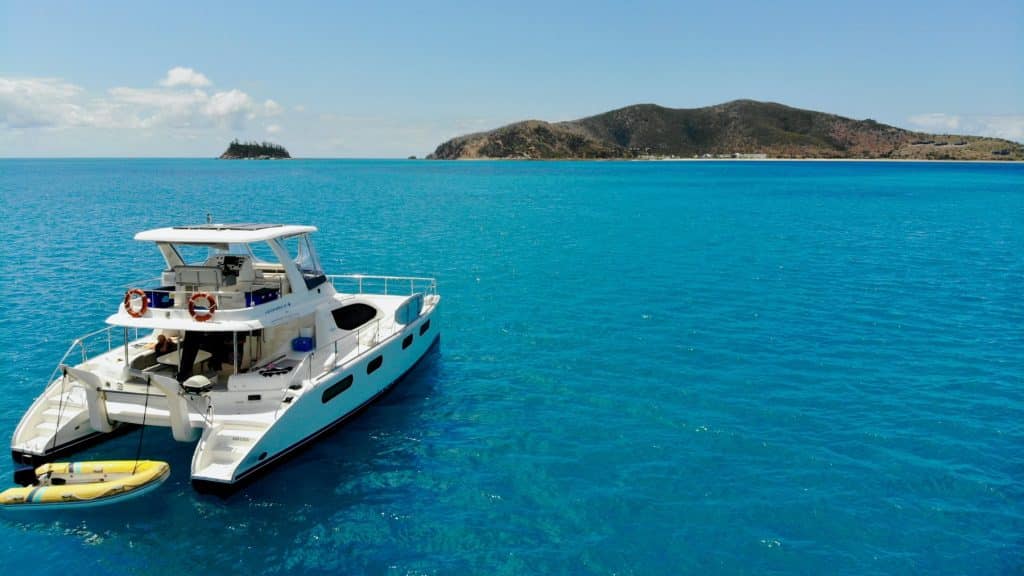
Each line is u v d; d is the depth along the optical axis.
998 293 29.08
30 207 69.19
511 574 10.16
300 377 13.73
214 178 150.62
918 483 12.80
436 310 20.69
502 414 15.95
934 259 38.19
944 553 10.70
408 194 93.19
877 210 70.19
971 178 150.25
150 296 13.89
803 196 92.06
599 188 111.69
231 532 11.12
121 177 155.12
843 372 18.86
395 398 16.89
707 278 32.34
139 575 10.06
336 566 10.33
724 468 13.36
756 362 19.69
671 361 19.77
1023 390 17.53
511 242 44.62
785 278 32.41
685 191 103.69
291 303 15.15
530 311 25.70
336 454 13.85
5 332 22.14
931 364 19.58
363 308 18.83
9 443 14.22
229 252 16.06
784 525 11.42
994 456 13.91
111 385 13.25
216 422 12.55
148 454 13.52
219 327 13.25
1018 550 10.77
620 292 29.12
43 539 10.88
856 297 28.27
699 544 10.89
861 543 10.95
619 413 16.02
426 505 12.03
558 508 11.95
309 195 90.38
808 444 14.40
